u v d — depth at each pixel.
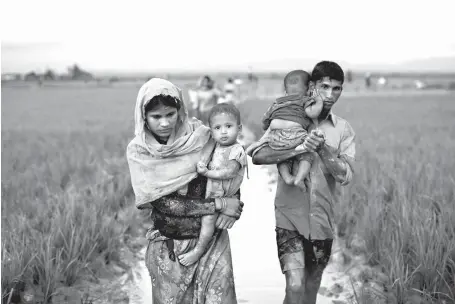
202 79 14.87
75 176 8.81
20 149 12.45
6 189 7.54
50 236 5.04
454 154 9.80
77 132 17.02
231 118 3.14
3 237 5.30
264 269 5.52
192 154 3.18
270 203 8.30
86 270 5.17
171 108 3.05
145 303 4.68
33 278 4.80
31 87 69.56
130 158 3.18
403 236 5.09
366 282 5.02
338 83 3.59
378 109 25.91
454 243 4.79
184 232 3.22
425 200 6.26
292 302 3.60
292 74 3.66
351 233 6.11
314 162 3.66
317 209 3.64
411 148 11.66
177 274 3.24
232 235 6.67
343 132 3.79
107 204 7.12
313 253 3.72
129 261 5.77
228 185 3.23
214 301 3.22
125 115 25.05
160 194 3.13
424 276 4.60
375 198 6.51
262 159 3.64
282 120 3.56
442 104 29.36
